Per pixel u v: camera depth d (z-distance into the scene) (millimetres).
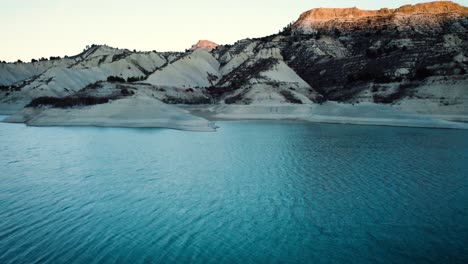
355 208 20938
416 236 17297
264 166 32094
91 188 25047
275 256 15359
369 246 16312
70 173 29422
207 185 25859
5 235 17125
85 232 17562
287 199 22609
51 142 46875
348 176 28234
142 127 66000
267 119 86938
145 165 32625
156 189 24859
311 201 22188
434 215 19859
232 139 50625
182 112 73188
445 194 23453
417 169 30656
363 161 34188
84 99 80188
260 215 19922
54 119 72125
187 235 17344
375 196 23109
